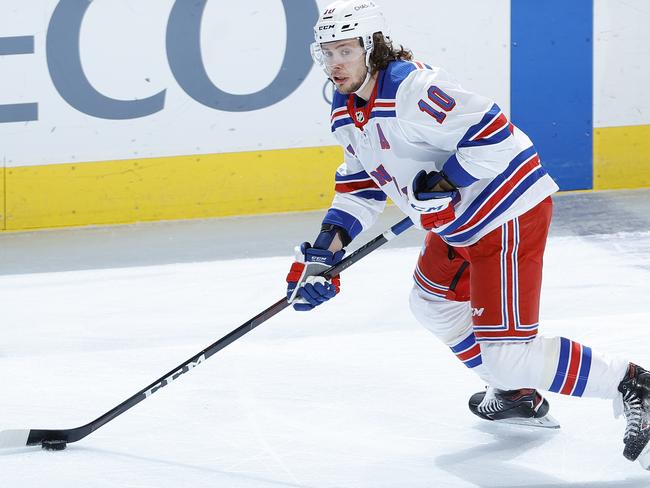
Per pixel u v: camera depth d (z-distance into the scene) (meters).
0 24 21.36
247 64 22.12
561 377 9.17
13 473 9.81
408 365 12.62
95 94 21.91
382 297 15.76
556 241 18.75
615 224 19.84
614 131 22.98
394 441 10.33
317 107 22.44
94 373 13.02
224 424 10.98
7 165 21.97
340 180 10.32
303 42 22.14
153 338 14.47
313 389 11.94
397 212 22.23
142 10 21.69
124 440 10.62
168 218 22.56
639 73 22.81
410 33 22.36
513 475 9.38
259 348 13.61
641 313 14.20
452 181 8.94
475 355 10.41
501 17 22.41
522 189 9.29
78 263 19.27
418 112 8.73
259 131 22.44
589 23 22.53
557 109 22.84
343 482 9.38
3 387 12.59
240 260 18.77
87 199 22.31
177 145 22.31
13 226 22.25
